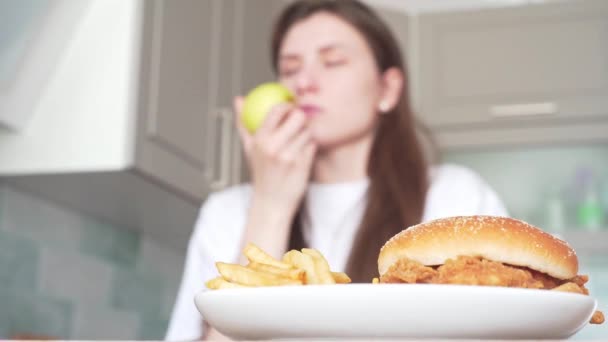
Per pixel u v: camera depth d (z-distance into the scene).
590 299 0.39
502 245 0.41
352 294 0.36
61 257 1.84
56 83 1.59
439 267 0.41
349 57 1.43
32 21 1.36
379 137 1.46
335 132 1.40
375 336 0.36
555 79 2.62
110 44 1.59
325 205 1.42
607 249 2.51
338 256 1.37
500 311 0.36
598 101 2.57
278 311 0.37
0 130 1.58
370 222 1.34
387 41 1.49
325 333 0.37
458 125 2.67
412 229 0.44
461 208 1.40
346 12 1.46
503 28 2.71
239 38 2.18
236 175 2.05
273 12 2.50
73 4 1.48
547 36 2.66
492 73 2.68
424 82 2.72
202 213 1.54
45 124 1.57
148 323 2.26
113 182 1.63
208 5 1.97
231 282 0.43
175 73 1.75
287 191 1.33
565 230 2.58
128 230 2.17
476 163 2.88
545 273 0.43
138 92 1.58
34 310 1.72
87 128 1.55
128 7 1.61
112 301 2.06
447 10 2.76
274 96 1.38
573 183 2.80
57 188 1.69
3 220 1.63
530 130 2.62
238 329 0.39
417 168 1.45
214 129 1.95
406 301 0.35
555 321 0.37
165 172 1.66
